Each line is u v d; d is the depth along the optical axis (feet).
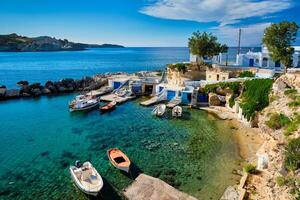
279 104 110.01
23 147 115.85
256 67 219.41
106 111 173.37
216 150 110.93
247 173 83.76
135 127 142.92
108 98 205.77
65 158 104.63
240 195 73.05
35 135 131.13
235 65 238.27
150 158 103.60
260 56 228.63
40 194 79.97
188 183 85.30
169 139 124.57
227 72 203.92
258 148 110.83
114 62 649.20
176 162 100.12
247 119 141.59
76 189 82.33
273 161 79.56
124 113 170.81
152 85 231.09
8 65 524.52
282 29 170.50
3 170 94.89
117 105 191.62
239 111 154.51
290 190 60.08
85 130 138.72
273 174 73.36
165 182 84.43
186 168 95.35
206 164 98.22
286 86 121.39
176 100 191.31
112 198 76.69
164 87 212.64
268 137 104.78
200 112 171.32
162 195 76.07
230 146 114.83
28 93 230.48
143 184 81.56
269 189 69.77
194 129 139.03
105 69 465.88
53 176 90.48
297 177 61.21
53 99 217.97
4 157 105.60
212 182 85.56
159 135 130.21
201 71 234.79
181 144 118.21
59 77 351.05
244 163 97.86
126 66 531.50
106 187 82.53
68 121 155.02
